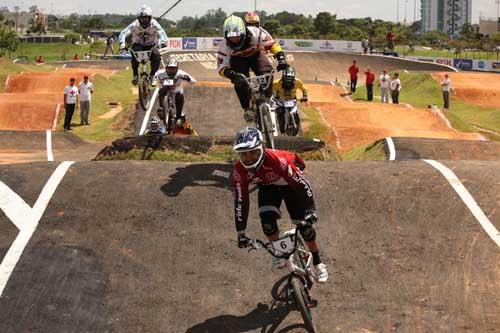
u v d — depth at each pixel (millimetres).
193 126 21047
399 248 6660
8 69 31844
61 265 6223
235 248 6691
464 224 7062
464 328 5340
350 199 7664
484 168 8516
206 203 7531
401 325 5422
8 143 17594
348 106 24141
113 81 31891
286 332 5371
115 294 5859
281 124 12617
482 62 60281
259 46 7984
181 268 6320
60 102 24469
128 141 10641
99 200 7523
